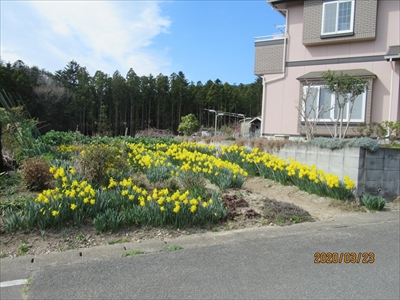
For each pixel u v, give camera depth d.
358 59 14.98
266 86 17.23
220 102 60.41
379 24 14.58
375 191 8.04
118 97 51.38
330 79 11.80
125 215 5.48
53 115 40.62
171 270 4.05
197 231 5.64
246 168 10.52
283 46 16.80
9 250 4.58
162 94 56.00
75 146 8.83
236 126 43.50
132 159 9.91
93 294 3.45
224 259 4.43
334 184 7.60
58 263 4.26
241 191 7.96
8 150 9.12
